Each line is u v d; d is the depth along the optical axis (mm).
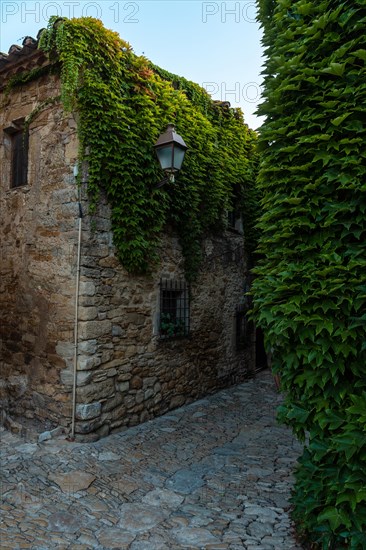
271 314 2494
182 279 5941
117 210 4598
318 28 2418
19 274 4930
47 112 4676
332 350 2293
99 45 4488
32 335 4715
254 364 8562
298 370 2477
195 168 5973
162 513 2945
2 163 5254
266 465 3902
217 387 6992
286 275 2398
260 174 2742
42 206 4672
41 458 3713
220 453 4191
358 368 2215
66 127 4484
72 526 2725
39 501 3000
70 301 4340
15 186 5207
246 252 8164
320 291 2234
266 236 2760
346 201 2299
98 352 4410
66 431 4254
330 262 2279
